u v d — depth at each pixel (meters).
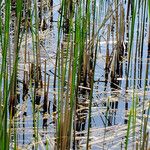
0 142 2.70
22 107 4.95
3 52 2.76
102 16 7.72
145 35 7.29
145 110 4.75
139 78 5.77
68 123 3.56
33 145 4.05
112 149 4.05
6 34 2.78
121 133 4.30
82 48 4.45
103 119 4.74
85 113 4.79
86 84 5.54
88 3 5.19
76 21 3.99
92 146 4.11
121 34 6.36
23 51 6.37
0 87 2.75
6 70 2.86
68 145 3.63
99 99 5.18
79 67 4.59
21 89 5.41
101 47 6.89
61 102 3.57
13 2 8.30
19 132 4.33
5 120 2.69
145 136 3.04
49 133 4.39
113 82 5.70
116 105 5.07
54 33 7.44
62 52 3.74
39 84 5.41
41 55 6.45
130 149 4.00
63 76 3.59
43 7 8.85
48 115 4.79
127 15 7.60
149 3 3.67
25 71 5.30
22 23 7.06
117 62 5.91
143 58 6.33
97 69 6.03
